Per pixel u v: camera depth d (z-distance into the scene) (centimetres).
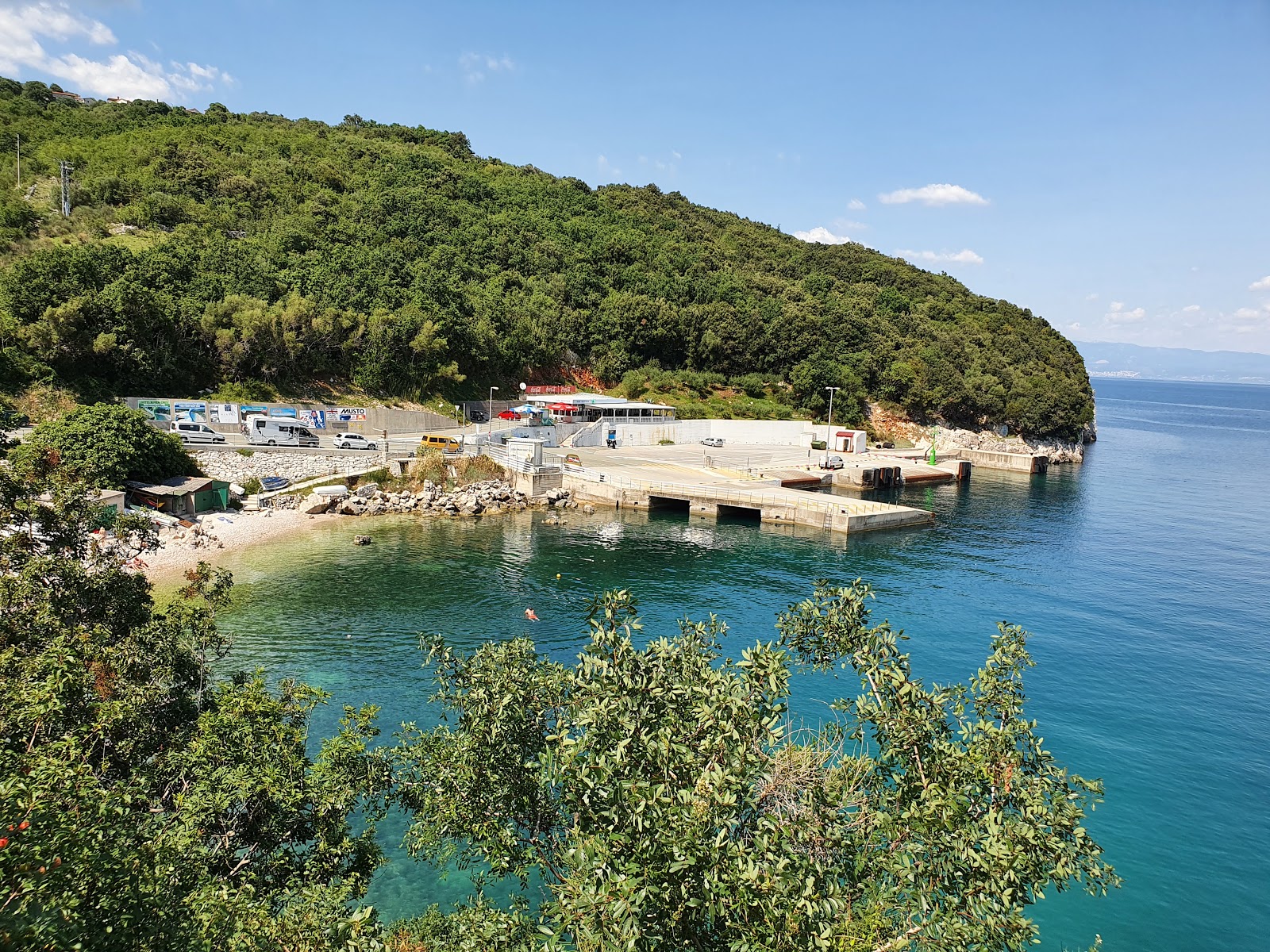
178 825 1430
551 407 10688
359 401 9212
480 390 11100
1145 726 3578
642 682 1191
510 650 1470
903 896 1177
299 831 1670
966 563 6359
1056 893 2517
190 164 11800
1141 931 2359
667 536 7012
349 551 5947
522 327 11819
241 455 6988
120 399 7162
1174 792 3059
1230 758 3312
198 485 6247
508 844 1380
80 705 1591
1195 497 10031
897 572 6031
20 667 1580
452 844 1822
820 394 13312
